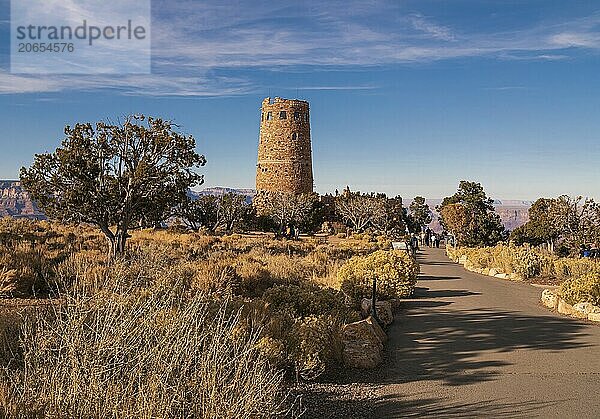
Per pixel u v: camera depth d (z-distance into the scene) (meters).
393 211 88.19
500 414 6.95
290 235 54.56
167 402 5.22
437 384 8.23
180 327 6.38
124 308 6.66
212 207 57.31
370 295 15.84
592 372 8.98
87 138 18.86
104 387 5.47
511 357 9.95
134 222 21.03
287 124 71.06
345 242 49.53
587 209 39.31
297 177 71.38
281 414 6.50
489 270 27.55
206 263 17.41
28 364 5.82
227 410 5.32
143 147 19.53
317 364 8.40
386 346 10.72
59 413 5.08
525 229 51.16
